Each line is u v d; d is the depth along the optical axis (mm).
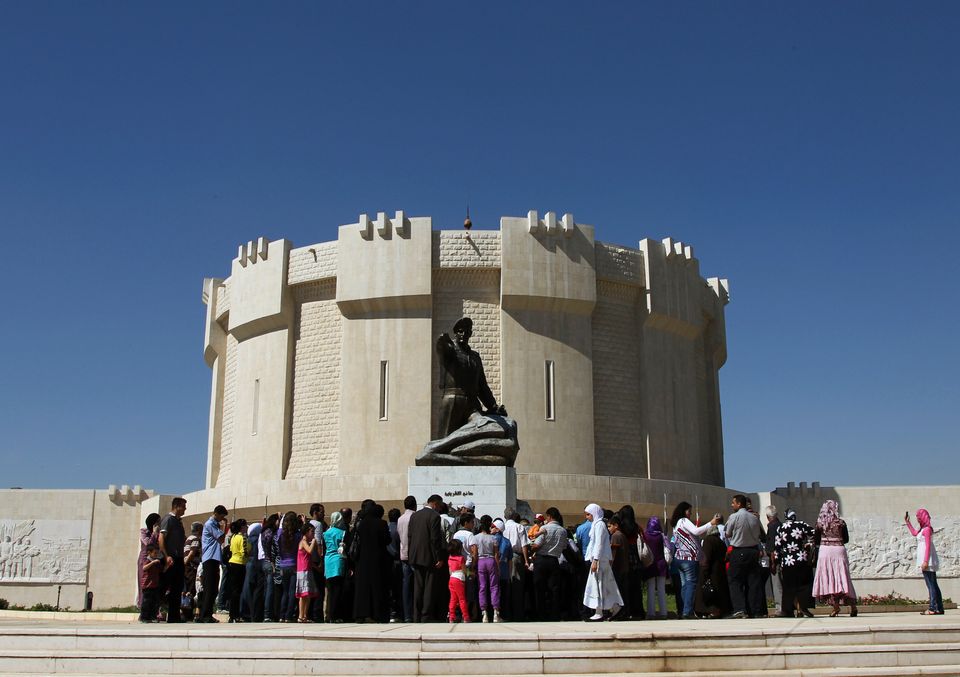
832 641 9719
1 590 43062
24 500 44031
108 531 44062
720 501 38125
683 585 14852
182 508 14477
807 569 14016
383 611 13742
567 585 14742
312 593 14266
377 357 37500
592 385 38000
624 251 39750
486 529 14328
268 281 40062
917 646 9500
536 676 8906
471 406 18594
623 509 14969
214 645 9742
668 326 40688
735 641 9492
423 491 17422
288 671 9156
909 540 41875
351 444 36969
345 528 14617
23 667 9523
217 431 44625
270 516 15414
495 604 13578
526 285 37469
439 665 8992
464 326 18953
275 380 39531
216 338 45594
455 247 37938
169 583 14062
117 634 9906
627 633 9438
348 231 38469
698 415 42812
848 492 42469
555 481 34156
